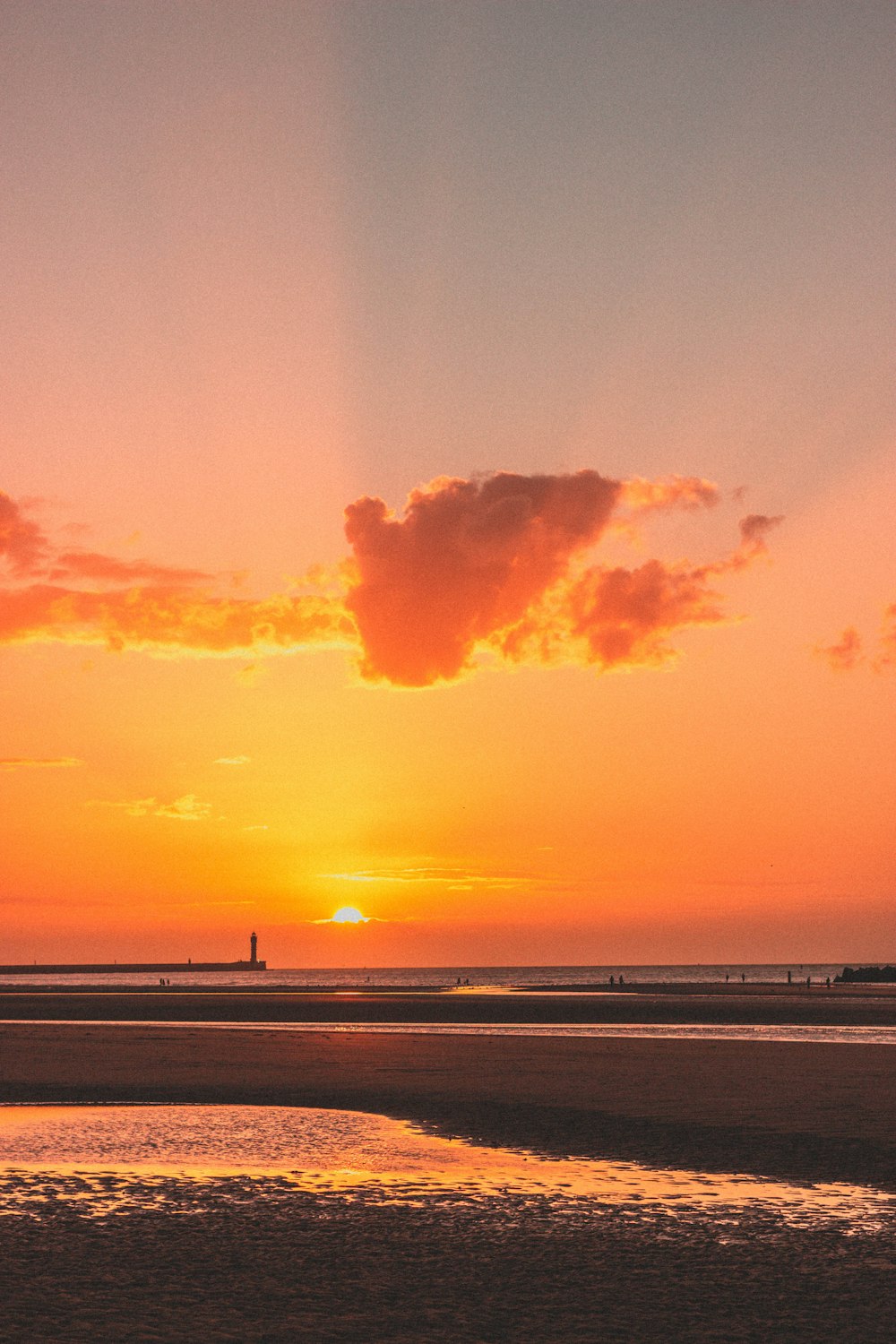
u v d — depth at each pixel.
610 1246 16.39
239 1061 42.06
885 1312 13.55
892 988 134.25
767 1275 14.99
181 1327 12.82
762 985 152.25
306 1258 15.70
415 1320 13.20
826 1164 22.31
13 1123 27.86
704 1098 30.95
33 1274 14.78
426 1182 20.69
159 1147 24.34
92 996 118.62
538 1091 32.50
